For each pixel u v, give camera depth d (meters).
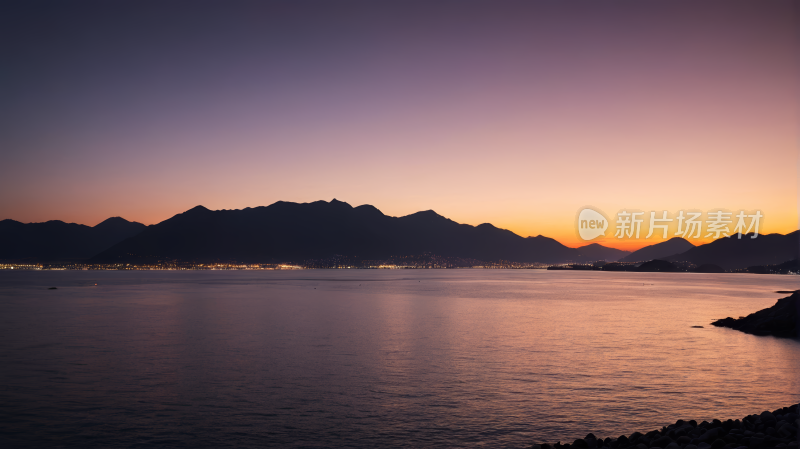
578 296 103.75
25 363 29.52
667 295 108.44
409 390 23.17
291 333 42.84
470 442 16.80
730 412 19.84
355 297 98.00
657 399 21.70
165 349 34.38
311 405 20.86
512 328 46.66
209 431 17.78
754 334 42.47
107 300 88.56
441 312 64.06
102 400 21.56
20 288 140.62
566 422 18.77
